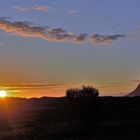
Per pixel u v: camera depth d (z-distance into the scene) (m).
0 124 69.75
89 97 56.22
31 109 126.69
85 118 55.88
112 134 40.44
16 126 62.78
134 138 35.94
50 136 39.78
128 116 73.19
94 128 49.78
